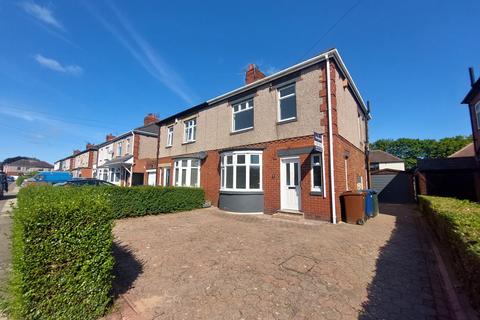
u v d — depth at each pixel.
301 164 10.30
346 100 12.23
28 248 2.84
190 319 3.21
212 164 14.79
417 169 17.84
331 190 9.34
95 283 3.25
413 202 19.64
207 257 5.43
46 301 2.91
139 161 24.56
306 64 10.59
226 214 11.29
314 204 9.75
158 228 8.29
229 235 7.29
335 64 10.75
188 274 4.57
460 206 6.36
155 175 21.91
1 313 3.28
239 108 13.85
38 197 4.29
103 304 3.28
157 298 3.73
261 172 11.84
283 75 11.48
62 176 25.64
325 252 5.74
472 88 15.02
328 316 3.28
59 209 3.10
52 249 2.99
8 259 5.56
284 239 6.82
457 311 3.27
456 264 4.11
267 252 5.73
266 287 4.06
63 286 3.04
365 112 17.48
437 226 6.39
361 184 15.07
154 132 26.34
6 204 16.95
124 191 10.34
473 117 16.31
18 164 81.19
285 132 11.12
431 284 4.22
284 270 4.73
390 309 3.46
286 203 10.85
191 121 17.67
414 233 7.90
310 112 10.34
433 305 3.57
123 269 4.80
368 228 8.46
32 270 2.86
